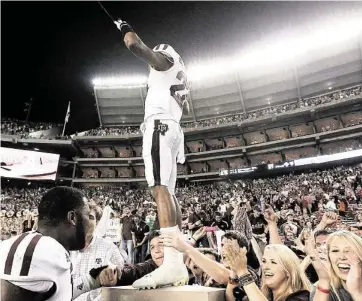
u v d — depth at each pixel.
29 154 32.09
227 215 11.02
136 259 11.32
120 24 2.88
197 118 39.72
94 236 4.36
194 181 36.56
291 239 7.29
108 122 43.06
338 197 17.42
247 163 35.97
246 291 2.34
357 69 31.72
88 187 39.75
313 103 32.78
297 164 30.09
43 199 2.09
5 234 14.74
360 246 2.24
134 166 40.53
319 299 2.31
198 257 2.81
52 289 1.76
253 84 36.59
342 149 31.09
